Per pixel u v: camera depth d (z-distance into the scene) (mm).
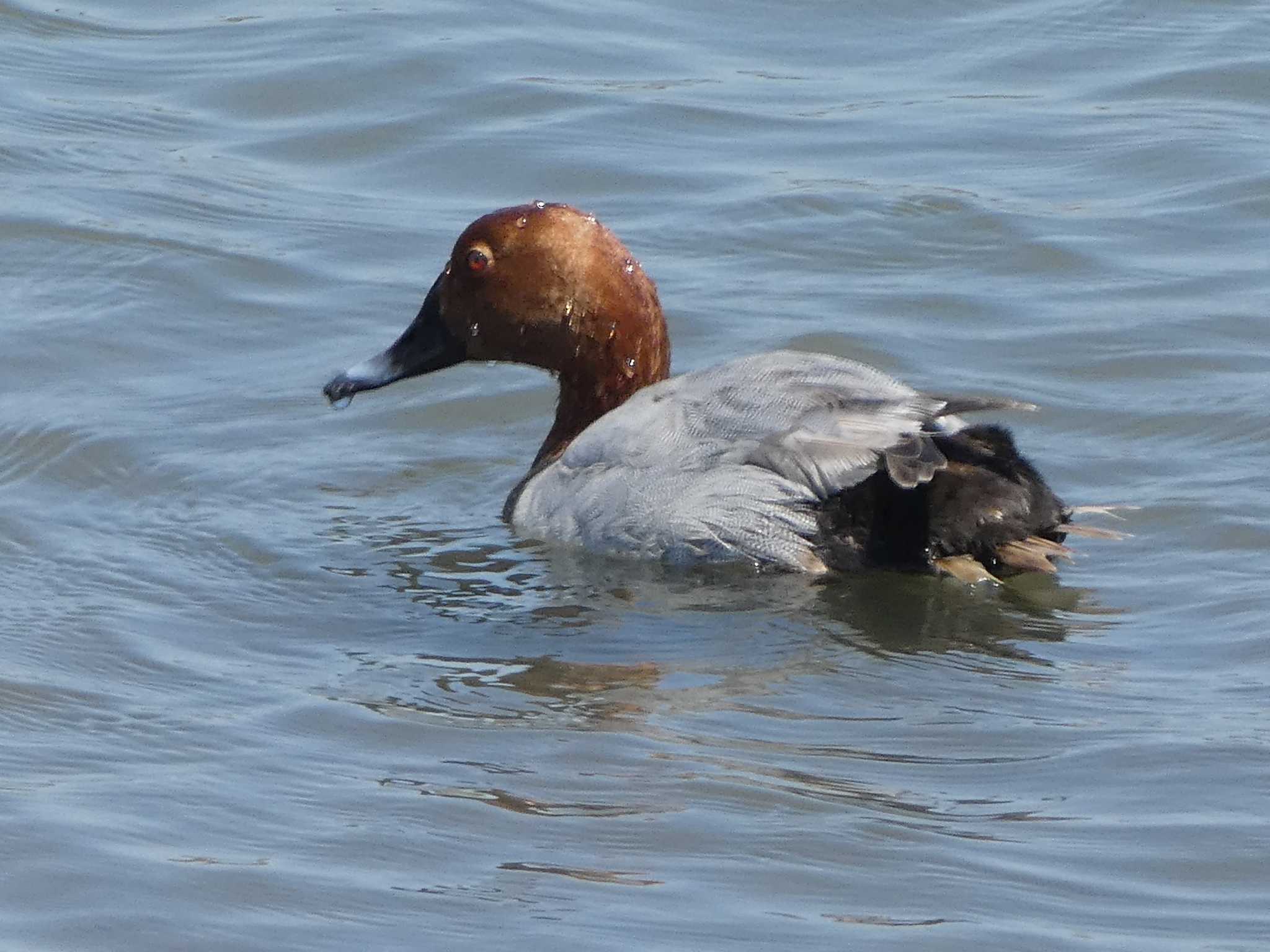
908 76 19891
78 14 21141
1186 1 21188
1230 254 16594
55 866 8492
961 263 16578
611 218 17359
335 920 8156
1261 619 10867
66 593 11406
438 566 11828
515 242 12906
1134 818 8852
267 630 10961
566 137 18641
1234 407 14000
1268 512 12344
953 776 9211
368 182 18109
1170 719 9727
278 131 18859
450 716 9828
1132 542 12039
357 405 14562
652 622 10914
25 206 17297
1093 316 15617
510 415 14523
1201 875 8430
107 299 15977
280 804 8992
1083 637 10727
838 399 11328
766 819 8805
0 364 14969
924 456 10680
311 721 9789
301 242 16969
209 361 15211
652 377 13023
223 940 8016
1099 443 13656
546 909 8188
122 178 17906
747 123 18922
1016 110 19109
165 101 19344
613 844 8648
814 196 17609
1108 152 18266
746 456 11352
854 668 10312
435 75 19688
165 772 9297
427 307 13336
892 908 8195
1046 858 8547
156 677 10328
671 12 21250
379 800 9008
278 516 12703
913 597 11172
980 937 8016
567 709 9867
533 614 11078
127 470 13352
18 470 13305
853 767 9273
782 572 11266
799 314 15734
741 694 10031
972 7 21188
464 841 8680
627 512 11594
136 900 8266
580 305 12836
